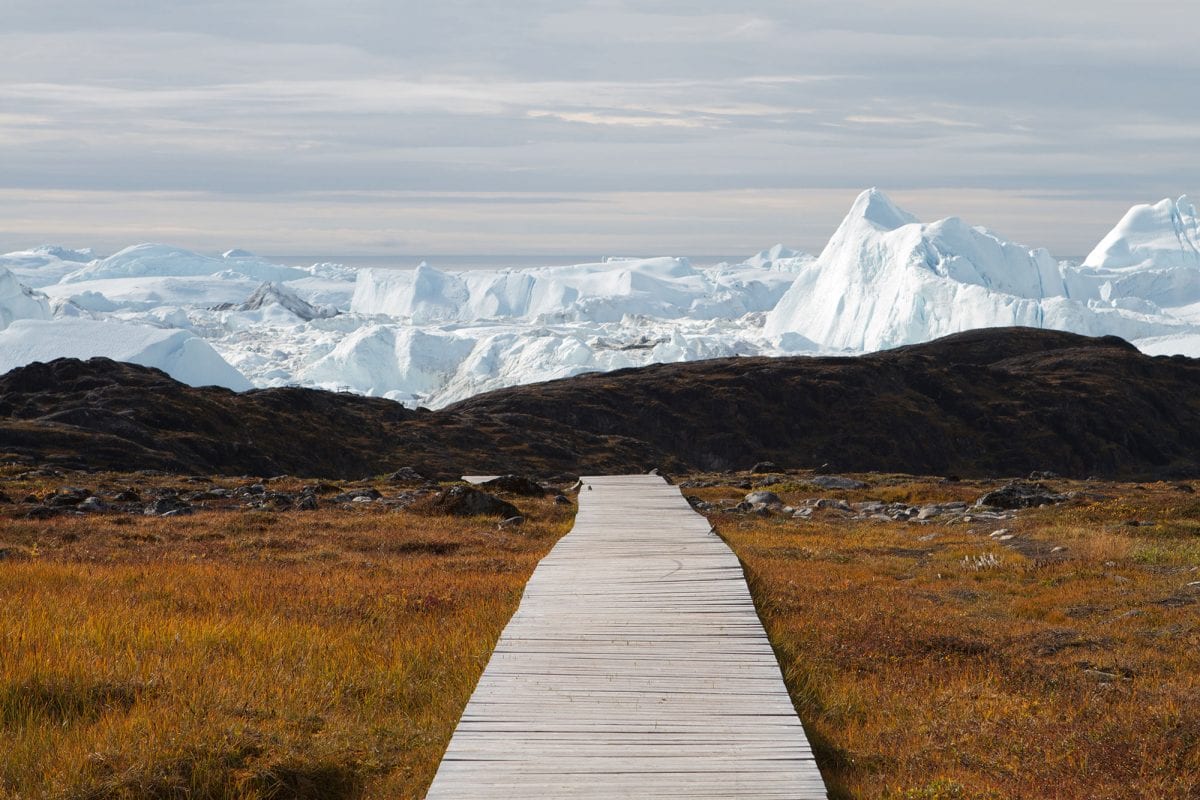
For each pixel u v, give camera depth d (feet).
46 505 112.68
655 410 555.28
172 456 302.45
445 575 73.72
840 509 130.93
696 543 80.33
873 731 39.34
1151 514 107.55
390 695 41.70
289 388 424.05
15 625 48.03
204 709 37.09
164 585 65.98
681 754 31.45
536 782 29.30
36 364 420.36
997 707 41.78
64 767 32.01
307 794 32.63
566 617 50.80
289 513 116.06
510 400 553.64
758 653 43.47
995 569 79.00
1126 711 41.11
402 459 383.86
